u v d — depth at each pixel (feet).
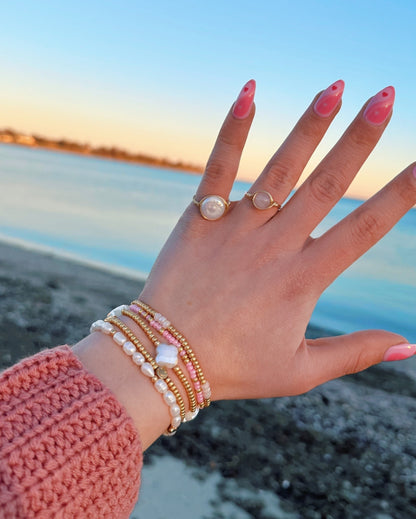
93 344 0.57
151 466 1.73
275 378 0.64
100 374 0.54
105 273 5.47
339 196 0.66
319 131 0.67
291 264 0.65
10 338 2.69
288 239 0.66
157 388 0.55
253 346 0.63
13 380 0.48
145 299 0.65
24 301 3.45
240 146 0.67
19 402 0.46
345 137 0.67
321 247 0.65
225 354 0.62
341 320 4.70
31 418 0.45
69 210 11.27
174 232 0.69
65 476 0.43
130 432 0.49
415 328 4.65
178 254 0.67
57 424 0.46
